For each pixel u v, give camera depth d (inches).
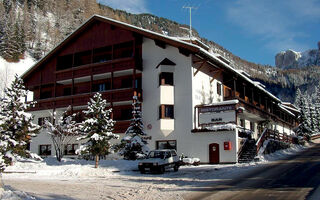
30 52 3959.2
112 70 1295.5
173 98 1210.6
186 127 1171.9
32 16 4977.9
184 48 1173.1
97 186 593.6
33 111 1519.4
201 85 1250.0
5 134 865.5
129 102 1275.8
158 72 1240.2
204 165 1070.4
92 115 992.2
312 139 2883.9
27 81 1596.9
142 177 761.6
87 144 933.8
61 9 5748.0
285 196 436.1
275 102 2014.0
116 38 1334.9
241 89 1617.9
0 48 3508.9
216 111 1138.7
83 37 1434.5
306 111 3016.7
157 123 1206.3
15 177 764.0
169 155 898.7
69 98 1400.1
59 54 1498.5
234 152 1075.3
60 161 1120.2
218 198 443.2
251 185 549.6
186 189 536.4
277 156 1251.2
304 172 696.4
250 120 1674.5
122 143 1050.7
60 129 1195.3
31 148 1534.2
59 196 461.7
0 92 2235.5
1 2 4845.0
